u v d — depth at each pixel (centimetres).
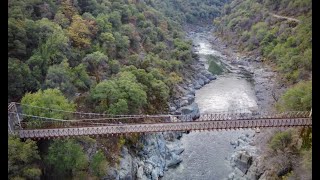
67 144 4744
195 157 6406
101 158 5062
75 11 8250
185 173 5956
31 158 4488
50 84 5678
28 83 5547
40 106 4959
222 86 10125
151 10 12738
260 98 9012
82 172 4847
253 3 15875
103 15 8725
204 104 8762
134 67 7569
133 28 9575
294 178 4756
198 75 10662
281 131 5700
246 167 5866
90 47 7450
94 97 6153
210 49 14650
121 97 6238
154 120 7006
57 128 4828
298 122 5203
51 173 4806
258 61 12019
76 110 5969
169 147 6575
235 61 12638
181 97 8675
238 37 14838
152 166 5878
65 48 6550
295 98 6203
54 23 6869
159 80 7812
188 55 11125
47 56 6084
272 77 10250
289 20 12419
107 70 7144
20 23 6053
